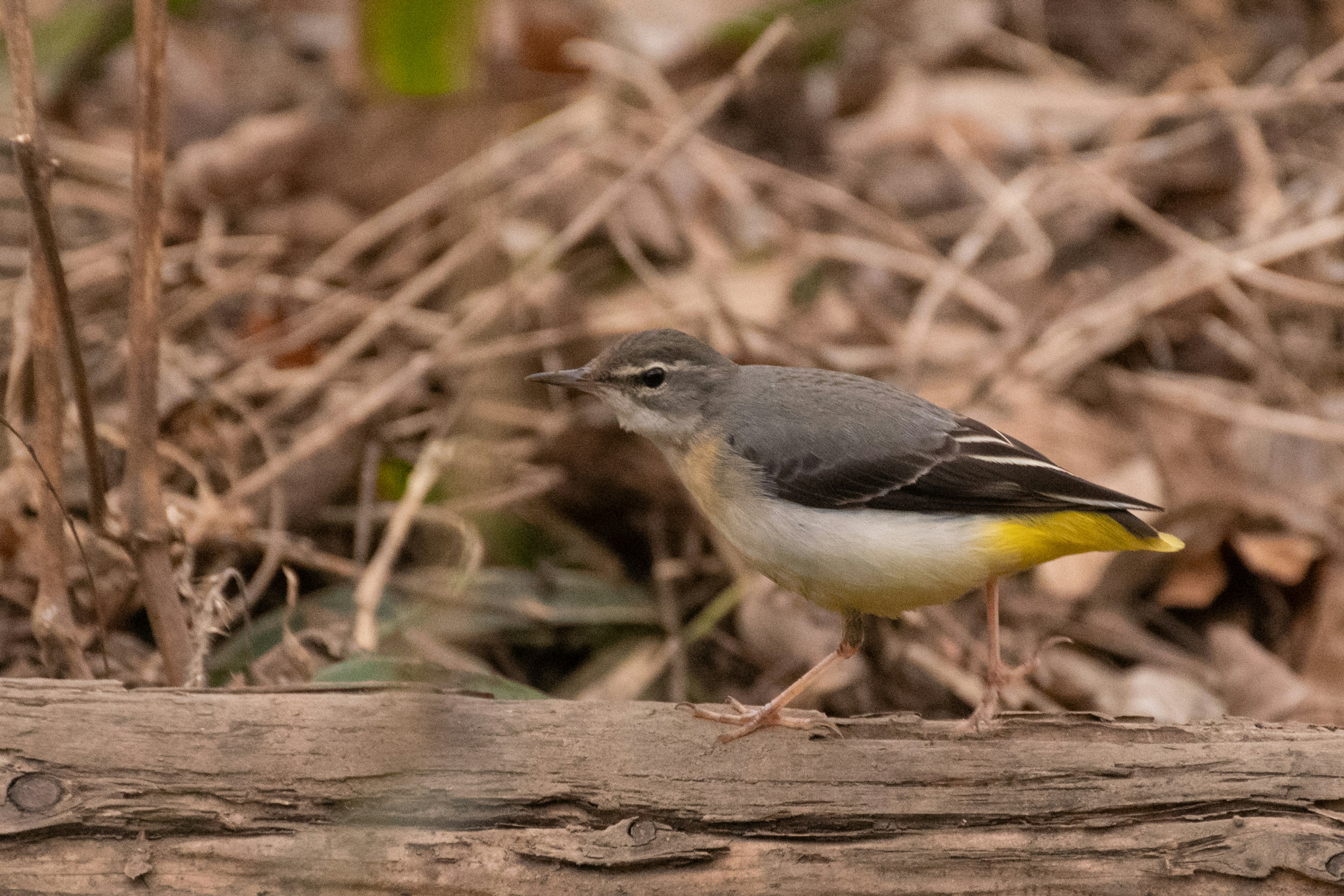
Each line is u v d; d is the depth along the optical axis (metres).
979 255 15.41
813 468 7.88
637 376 8.38
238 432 11.40
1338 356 14.31
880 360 13.28
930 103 17.58
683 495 11.85
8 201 14.24
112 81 16.72
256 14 18.89
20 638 9.73
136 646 9.92
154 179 7.38
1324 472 12.77
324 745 6.50
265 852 6.30
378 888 6.36
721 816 6.68
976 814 6.72
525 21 16.70
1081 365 13.59
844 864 6.60
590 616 11.01
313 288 13.35
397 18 4.98
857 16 17.75
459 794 6.58
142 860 6.22
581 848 6.50
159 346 7.70
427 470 10.47
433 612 7.08
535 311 12.90
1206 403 12.92
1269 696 10.76
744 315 13.59
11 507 10.16
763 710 7.05
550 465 11.98
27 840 6.18
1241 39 18.47
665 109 15.73
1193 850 6.58
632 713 6.98
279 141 14.77
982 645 11.05
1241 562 11.98
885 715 7.18
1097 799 6.72
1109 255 15.35
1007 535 7.77
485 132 4.60
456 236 12.77
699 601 11.68
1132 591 11.84
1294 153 16.56
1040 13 18.92
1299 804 6.67
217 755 6.43
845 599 7.96
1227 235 15.61
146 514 7.81
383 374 12.32
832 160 17.06
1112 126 17.09
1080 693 10.73
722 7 18.34
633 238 14.42
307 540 10.88
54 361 7.78
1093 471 12.60
